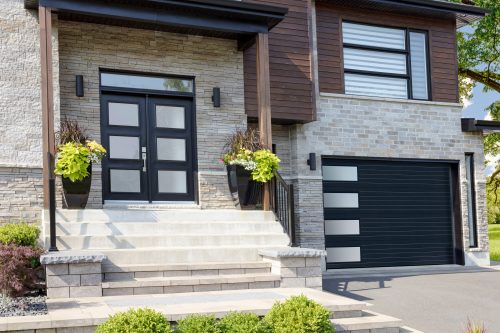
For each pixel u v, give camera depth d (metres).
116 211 9.56
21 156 9.59
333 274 12.38
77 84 10.47
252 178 10.76
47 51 9.12
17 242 8.27
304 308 6.13
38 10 9.77
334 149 13.30
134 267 8.25
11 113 9.59
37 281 7.92
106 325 5.34
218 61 11.74
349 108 13.52
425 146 14.30
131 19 10.14
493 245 23.50
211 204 11.38
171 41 11.38
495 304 9.13
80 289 7.62
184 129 11.54
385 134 13.86
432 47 14.69
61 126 9.89
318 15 13.45
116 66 10.89
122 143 11.04
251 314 6.02
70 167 9.09
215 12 10.48
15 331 5.82
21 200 9.52
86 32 10.70
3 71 9.60
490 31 21.12
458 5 14.32
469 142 14.89
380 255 13.77
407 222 14.15
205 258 9.05
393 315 8.40
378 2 13.55
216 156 11.54
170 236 9.24
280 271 8.73
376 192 13.88
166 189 11.28
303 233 12.79
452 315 8.43
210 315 6.02
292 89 12.59
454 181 14.79
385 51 14.23
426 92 14.65
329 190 13.40
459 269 13.51
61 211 9.16
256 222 10.22
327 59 13.43
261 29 10.95
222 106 11.70
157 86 11.35
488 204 28.92
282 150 13.11
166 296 7.73
